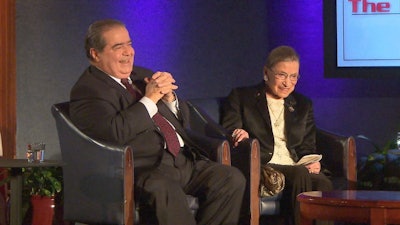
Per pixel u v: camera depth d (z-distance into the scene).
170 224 5.24
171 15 8.02
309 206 4.94
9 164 5.05
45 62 7.84
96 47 5.70
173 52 8.02
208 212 5.61
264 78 6.66
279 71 6.48
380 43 7.83
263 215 6.08
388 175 7.15
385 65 7.83
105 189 5.30
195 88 8.04
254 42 8.07
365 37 7.83
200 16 8.05
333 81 8.05
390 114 8.03
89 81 5.62
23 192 6.54
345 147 6.57
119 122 5.43
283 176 5.95
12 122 7.53
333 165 6.65
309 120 6.73
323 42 7.87
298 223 6.00
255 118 6.55
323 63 7.95
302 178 6.04
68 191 5.54
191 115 6.43
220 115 6.73
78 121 5.47
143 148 5.64
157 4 8.02
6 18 7.47
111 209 5.27
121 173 5.21
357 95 8.05
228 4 8.08
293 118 6.64
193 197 5.63
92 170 5.37
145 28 7.99
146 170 5.55
